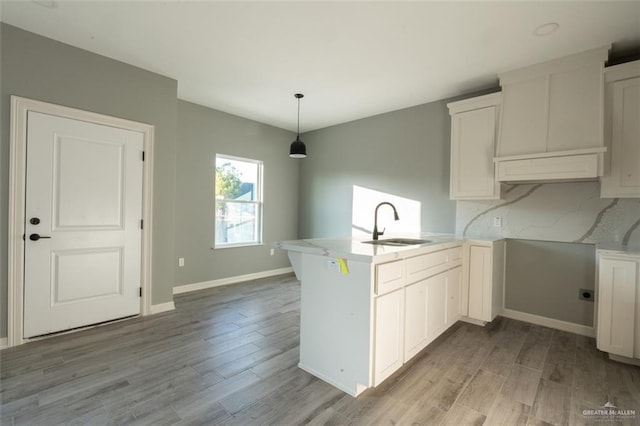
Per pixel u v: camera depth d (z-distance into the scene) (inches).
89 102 108.8
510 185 127.0
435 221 150.0
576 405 69.7
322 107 163.9
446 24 88.6
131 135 119.6
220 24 91.0
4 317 94.7
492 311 116.0
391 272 74.5
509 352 96.0
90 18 89.2
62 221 104.4
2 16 88.8
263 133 197.0
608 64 106.3
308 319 83.0
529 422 64.0
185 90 143.9
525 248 124.3
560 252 116.7
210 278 172.4
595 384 78.2
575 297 113.4
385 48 103.0
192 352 93.6
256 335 106.8
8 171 94.4
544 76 108.0
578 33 91.0
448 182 145.6
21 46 95.5
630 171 95.1
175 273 158.1
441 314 101.9
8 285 94.9
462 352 95.8
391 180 168.2
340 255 71.6
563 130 103.2
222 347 97.2
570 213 113.9
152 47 105.4
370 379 69.3
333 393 73.1
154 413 65.4
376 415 65.6
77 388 74.2
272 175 203.8
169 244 132.6
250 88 139.7
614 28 88.1
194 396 71.5
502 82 117.0
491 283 114.5
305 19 87.7
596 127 97.5
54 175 102.5
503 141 115.3
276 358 90.3
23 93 96.1
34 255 99.3
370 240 105.0
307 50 105.4
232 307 137.0
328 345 77.7
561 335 110.3
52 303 103.1
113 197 115.6
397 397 72.0
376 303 70.3
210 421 63.1
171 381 77.7
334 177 198.1
